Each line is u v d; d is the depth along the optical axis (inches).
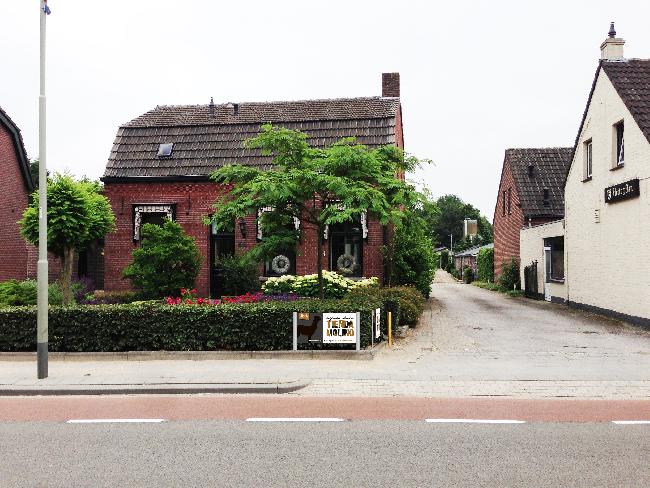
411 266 894.4
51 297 620.4
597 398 325.7
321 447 241.6
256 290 767.1
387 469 214.8
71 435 262.8
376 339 490.0
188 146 863.1
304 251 794.8
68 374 388.2
